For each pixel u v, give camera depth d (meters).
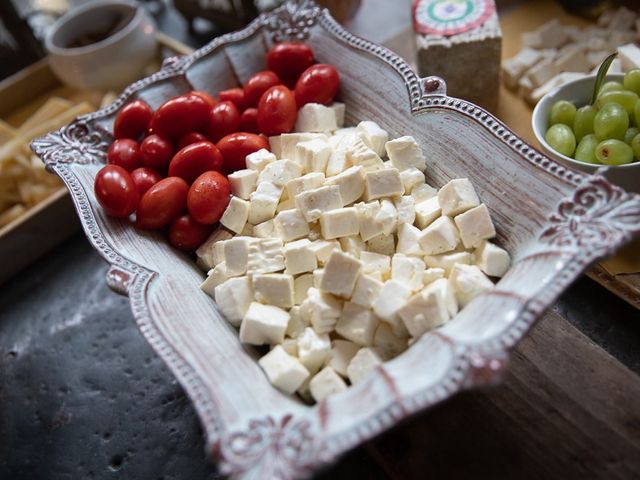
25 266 0.42
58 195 0.41
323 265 0.28
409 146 0.30
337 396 0.21
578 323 0.31
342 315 0.26
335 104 0.35
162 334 0.23
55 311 0.39
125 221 0.31
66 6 0.60
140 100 0.35
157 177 0.33
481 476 0.25
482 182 0.28
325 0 0.46
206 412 0.20
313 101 0.34
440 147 0.29
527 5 0.46
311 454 0.18
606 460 0.24
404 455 0.26
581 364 0.27
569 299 0.32
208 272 0.31
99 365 0.36
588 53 0.40
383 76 0.32
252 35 0.37
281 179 0.30
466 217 0.27
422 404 0.19
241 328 0.26
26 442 0.33
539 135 0.32
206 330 0.26
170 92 0.36
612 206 0.22
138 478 0.30
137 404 0.33
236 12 0.51
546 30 0.42
